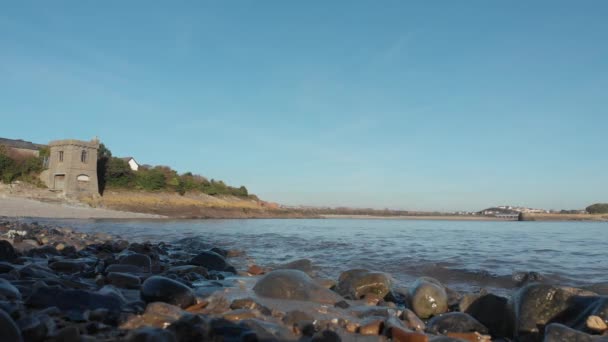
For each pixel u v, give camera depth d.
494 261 14.14
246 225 43.69
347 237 26.27
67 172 52.03
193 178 78.62
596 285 9.20
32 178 53.56
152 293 6.64
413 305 7.54
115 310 5.79
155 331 4.47
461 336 6.04
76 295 5.96
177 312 5.66
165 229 32.38
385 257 15.14
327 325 5.98
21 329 4.24
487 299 7.09
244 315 6.05
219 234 27.72
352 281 8.99
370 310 7.14
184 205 64.00
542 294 6.29
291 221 65.69
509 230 41.62
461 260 14.33
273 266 12.84
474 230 40.41
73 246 14.03
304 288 8.14
